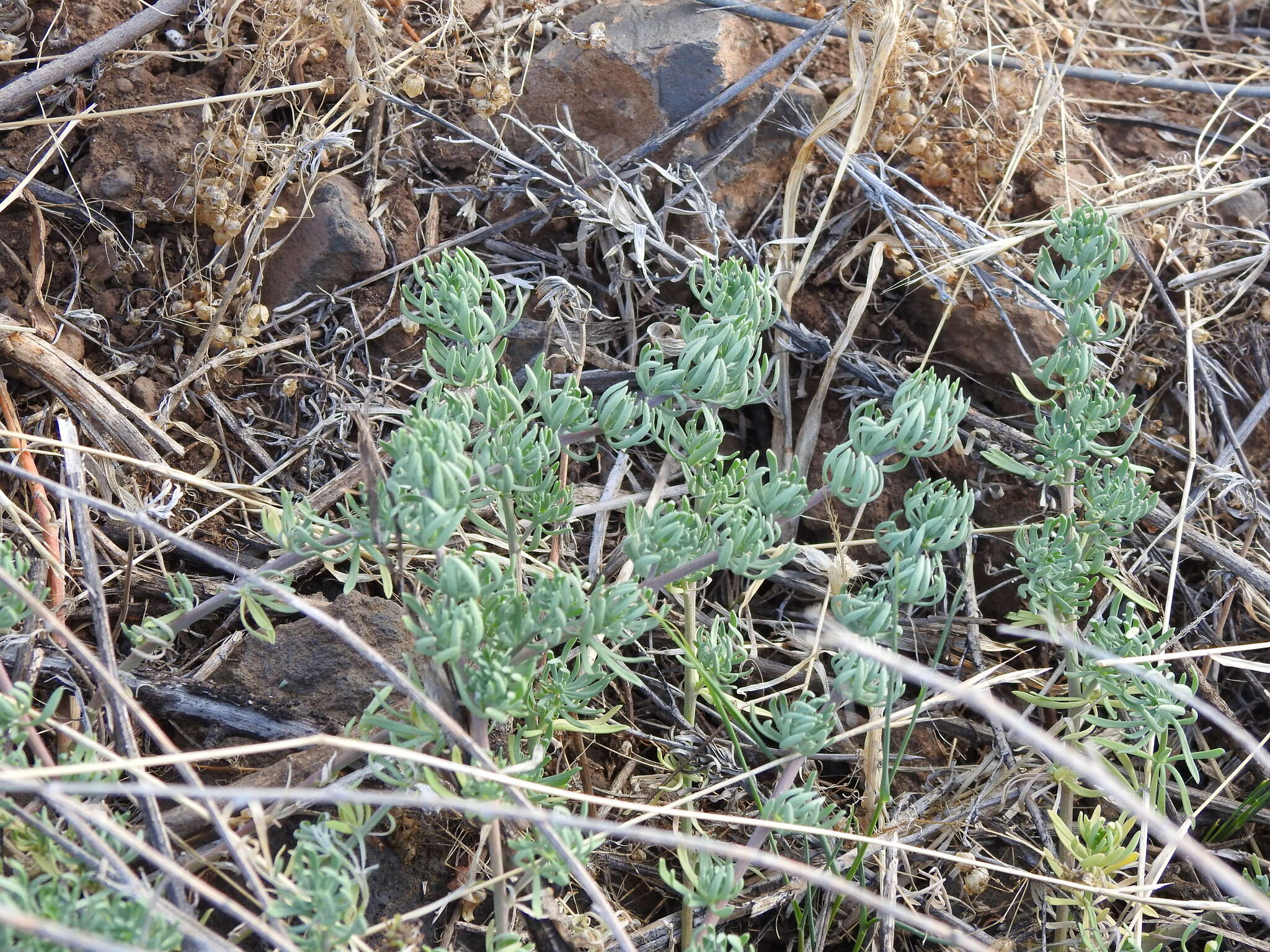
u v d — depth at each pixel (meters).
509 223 0.55
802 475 0.54
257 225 0.52
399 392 0.54
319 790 0.41
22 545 0.47
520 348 0.55
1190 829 0.50
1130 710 0.46
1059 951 0.47
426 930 0.44
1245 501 0.55
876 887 0.47
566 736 0.49
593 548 0.51
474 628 0.40
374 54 0.54
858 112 0.54
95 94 0.53
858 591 0.53
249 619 0.48
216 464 0.52
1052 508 0.54
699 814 0.41
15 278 0.51
